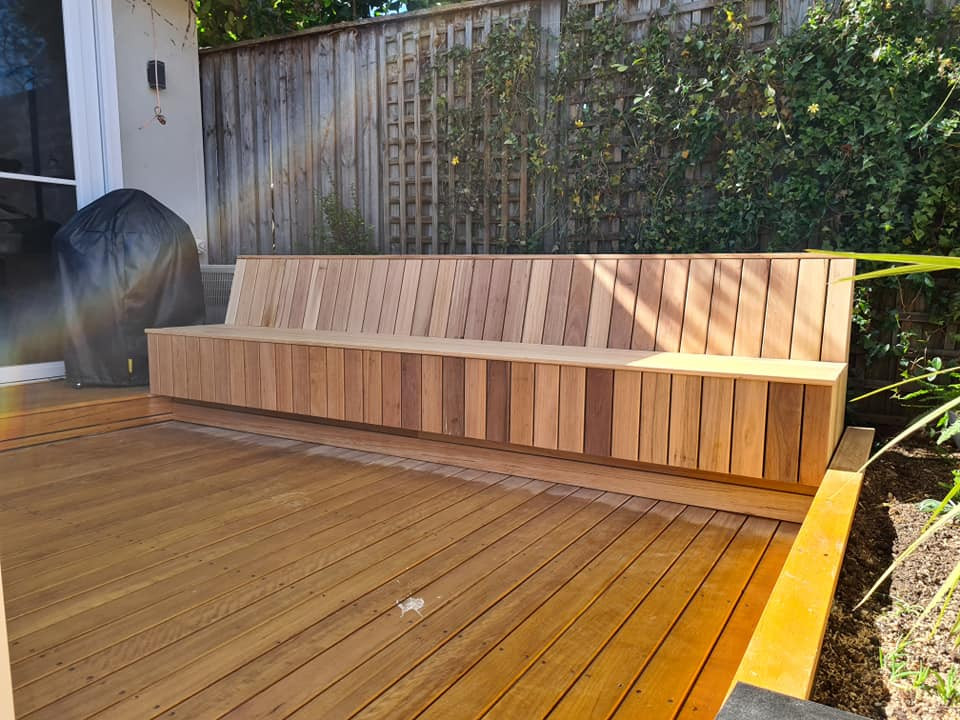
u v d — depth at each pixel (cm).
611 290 316
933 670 124
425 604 176
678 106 361
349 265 397
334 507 248
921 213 307
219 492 265
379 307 380
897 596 152
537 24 401
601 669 148
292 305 411
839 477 212
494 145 419
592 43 379
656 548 212
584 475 271
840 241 328
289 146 504
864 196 323
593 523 233
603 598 179
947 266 96
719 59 350
